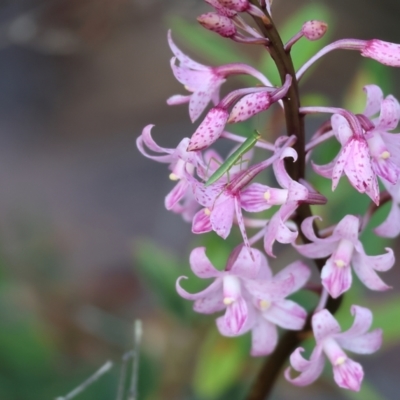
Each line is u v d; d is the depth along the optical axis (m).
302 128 0.40
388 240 0.49
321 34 0.40
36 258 0.72
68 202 0.92
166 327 0.60
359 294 0.50
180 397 0.54
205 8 0.80
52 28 0.76
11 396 0.53
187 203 0.43
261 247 0.52
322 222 0.50
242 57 0.51
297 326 0.42
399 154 0.40
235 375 0.51
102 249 0.84
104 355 0.62
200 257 0.41
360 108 0.50
